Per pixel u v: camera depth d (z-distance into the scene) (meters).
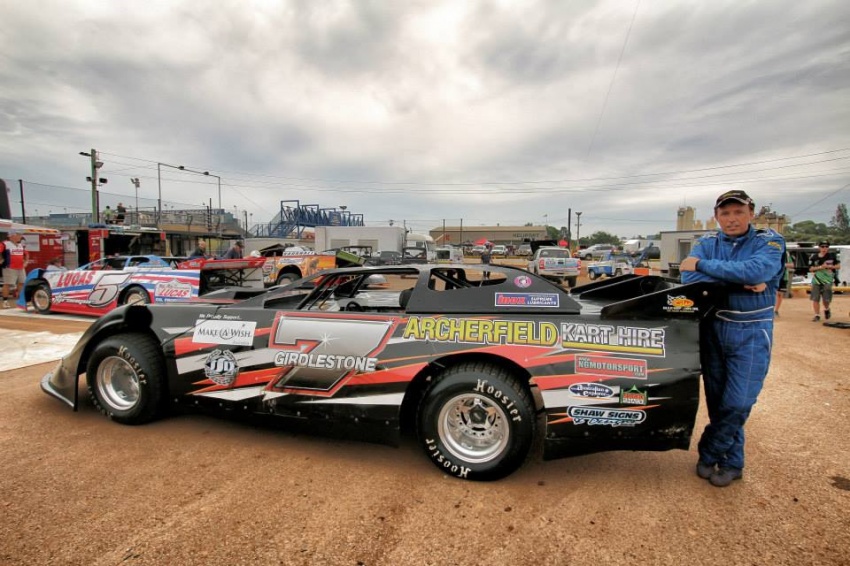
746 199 2.54
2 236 14.30
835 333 7.63
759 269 2.36
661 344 2.54
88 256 16.53
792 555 2.02
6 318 8.69
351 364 2.88
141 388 3.34
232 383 3.15
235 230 34.91
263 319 3.16
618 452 3.10
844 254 15.41
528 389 2.73
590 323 2.65
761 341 2.49
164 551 2.04
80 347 3.63
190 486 2.60
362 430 2.87
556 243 23.94
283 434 3.35
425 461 2.96
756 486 2.63
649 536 2.16
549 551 2.06
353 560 1.99
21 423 3.48
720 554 2.03
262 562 1.97
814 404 4.02
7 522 2.23
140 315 3.50
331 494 2.54
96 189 20.55
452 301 2.91
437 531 2.20
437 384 2.70
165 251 18.47
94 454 2.99
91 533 2.15
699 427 3.59
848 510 2.38
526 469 2.86
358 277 4.27
